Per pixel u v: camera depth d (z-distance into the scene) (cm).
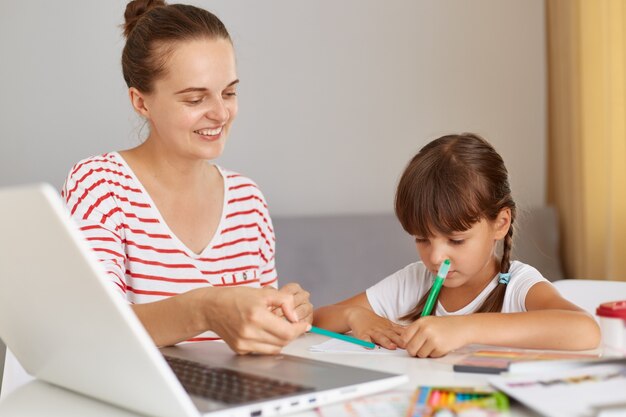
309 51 320
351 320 131
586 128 298
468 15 329
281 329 96
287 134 320
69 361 82
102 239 141
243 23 314
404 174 135
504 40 331
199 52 138
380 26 324
